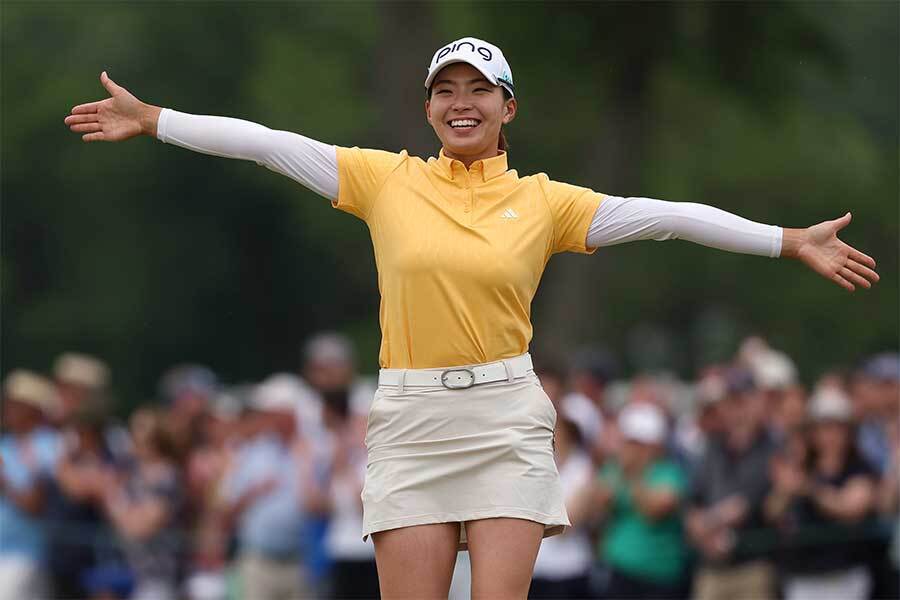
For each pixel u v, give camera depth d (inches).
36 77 5226.4
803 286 5319.9
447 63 757.3
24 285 5329.7
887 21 5787.4
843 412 1454.2
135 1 5128.0
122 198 5270.7
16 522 1497.3
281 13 5182.1
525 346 762.8
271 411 1535.4
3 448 1509.6
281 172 776.9
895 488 1492.4
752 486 1438.2
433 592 740.0
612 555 1439.5
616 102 3314.5
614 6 3159.5
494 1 3238.2
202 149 773.3
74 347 5226.4
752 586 1430.9
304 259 5388.8
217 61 5128.0
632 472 1428.4
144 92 5088.6
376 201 765.9
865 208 5088.6
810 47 3294.8
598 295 3474.4
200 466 1637.6
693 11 3174.2
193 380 1727.4
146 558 1555.1
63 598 1514.5
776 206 4987.7
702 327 5408.5
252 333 5383.9
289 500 1507.1
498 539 735.7
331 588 1512.1
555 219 767.7
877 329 5295.3
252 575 1512.1
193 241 5300.2
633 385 1732.3
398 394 749.3
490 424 743.1
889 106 5861.2
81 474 1525.6
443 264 741.3
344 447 1549.0
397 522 741.3
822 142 4813.0
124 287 5255.9
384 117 3425.2
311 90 4913.9
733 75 3277.6
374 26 5017.2
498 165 767.7
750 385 1461.6
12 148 5177.2
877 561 1469.0
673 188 4426.7
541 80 3400.6
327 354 1579.7
